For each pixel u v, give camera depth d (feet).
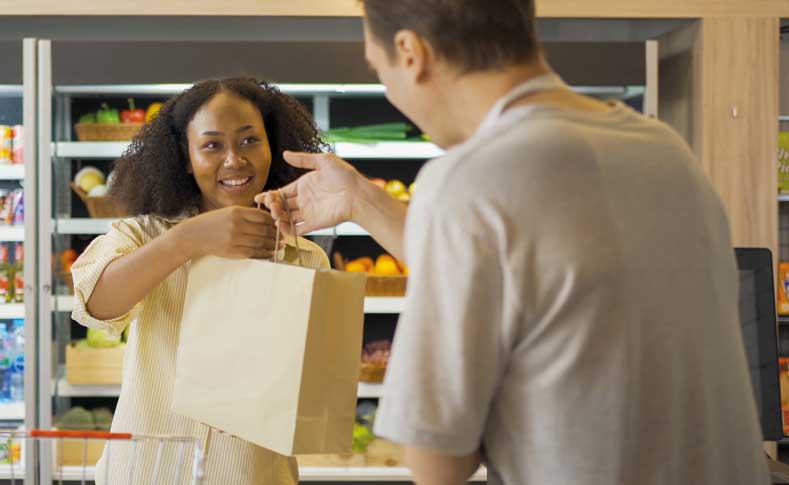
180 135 5.98
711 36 11.39
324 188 4.92
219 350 4.78
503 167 2.84
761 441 3.30
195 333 4.93
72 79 10.64
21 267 11.38
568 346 2.85
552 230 2.80
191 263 5.15
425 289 2.89
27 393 10.74
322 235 11.44
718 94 11.44
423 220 2.92
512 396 2.99
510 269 2.81
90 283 5.23
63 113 11.17
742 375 3.21
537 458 2.95
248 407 4.60
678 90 12.10
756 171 11.44
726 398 3.13
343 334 4.56
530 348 2.90
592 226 2.84
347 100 12.05
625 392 2.87
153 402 5.49
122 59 10.61
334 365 4.54
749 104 11.44
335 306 4.50
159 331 5.57
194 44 10.61
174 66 10.60
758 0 11.35
